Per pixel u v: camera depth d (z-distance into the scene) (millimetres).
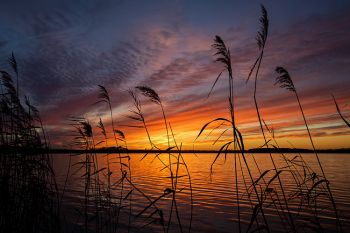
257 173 40562
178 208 17469
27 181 5234
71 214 14250
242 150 3568
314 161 72438
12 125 5406
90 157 6770
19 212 5078
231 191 23781
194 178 35594
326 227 11648
